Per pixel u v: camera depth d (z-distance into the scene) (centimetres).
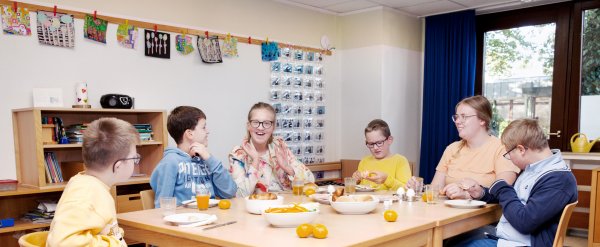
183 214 166
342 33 489
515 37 446
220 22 385
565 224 171
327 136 484
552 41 421
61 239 125
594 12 395
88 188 137
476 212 184
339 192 196
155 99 346
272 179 253
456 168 237
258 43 414
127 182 296
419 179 229
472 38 450
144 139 320
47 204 282
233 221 159
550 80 424
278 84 433
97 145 143
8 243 284
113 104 302
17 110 276
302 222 149
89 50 312
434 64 474
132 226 164
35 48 289
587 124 402
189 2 363
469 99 232
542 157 182
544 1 414
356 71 475
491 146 225
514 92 448
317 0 433
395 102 467
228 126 394
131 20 330
